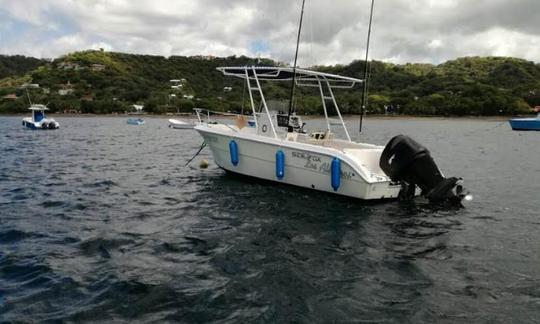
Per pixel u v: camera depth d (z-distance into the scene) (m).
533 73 137.00
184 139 35.09
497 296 5.77
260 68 12.46
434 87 113.12
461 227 8.97
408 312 5.29
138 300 5.53
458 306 5.47
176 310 5.29
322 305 5.45
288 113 12.80
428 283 6.16
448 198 10.12
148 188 12.83
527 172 17.61
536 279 6.37
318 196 11.24
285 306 5.41
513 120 54.41
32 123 46.56
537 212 10.47
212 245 7.64
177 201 11.05
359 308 5.38
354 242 7.88
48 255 7.08
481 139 39.28
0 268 6.52
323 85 13.80
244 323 5.00
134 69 138.50
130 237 8.06
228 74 13.91
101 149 25.47
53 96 103.81
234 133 12.80
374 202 10.66
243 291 5.81
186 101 88.25
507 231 8.80
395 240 8.04
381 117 95.00
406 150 10.10
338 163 10.46
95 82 122.88
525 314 5.28
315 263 6.86
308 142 12.72
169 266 6.66
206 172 15.93
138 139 34.62
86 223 9.01
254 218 9.37
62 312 5.21
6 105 93.00
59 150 24.50
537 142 35.41
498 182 15.05
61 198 11.39
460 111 93.50
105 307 5.34
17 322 4.97
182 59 145.75
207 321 5.04
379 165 10.77
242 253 7.25
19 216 9.52
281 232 8.41
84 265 6.68
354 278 6.29
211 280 6.16
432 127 65.06
